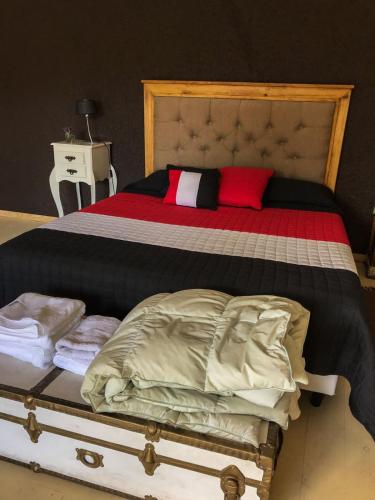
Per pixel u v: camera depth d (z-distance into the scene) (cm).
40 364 145
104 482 139
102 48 338
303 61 297
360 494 143
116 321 161
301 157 310
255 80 311
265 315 133
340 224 254
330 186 313
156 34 321
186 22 311
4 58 367
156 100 330
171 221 244
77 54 346
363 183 312
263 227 239
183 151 335
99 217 246
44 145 387
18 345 148
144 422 123
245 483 120
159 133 336
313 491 143
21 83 371
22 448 145
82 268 184
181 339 127
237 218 256
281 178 308
